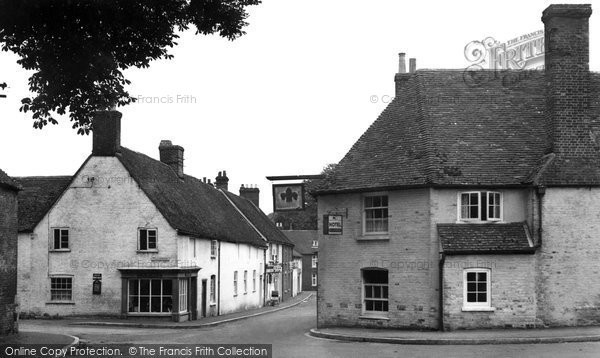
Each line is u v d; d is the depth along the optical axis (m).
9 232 25.70
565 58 26.19
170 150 47.22
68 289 38.62
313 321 35.78
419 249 26.17
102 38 15.90
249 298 53.81
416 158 27.03
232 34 17.25
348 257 28.36
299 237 99.00
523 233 25.72
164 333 29.34
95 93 16.88
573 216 25.44
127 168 38.59
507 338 22.06
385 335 24.06
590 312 25.31
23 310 38.66
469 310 25.11
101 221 38.56
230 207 57.06
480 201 26.11
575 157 25.89
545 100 28.78
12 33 15.42
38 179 42.84
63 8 15.00
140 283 37.81
